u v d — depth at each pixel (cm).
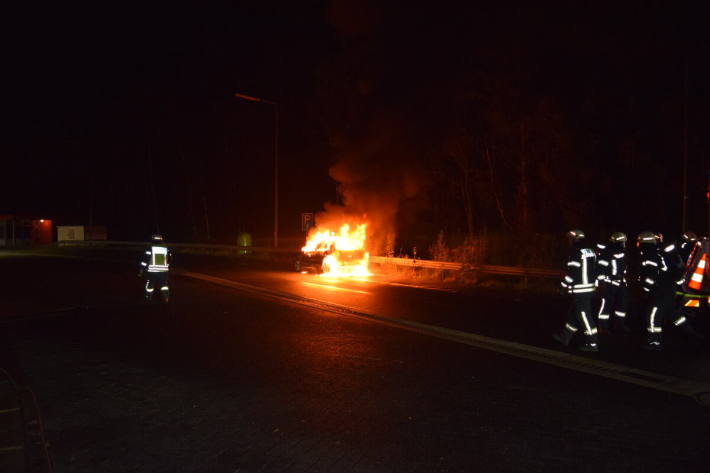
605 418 560
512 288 1659
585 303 841
